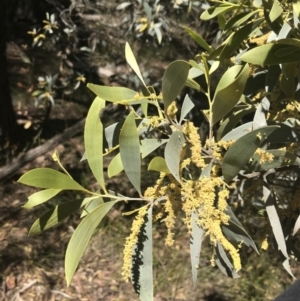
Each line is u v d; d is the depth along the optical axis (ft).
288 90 1.63
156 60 7.09
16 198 5.97
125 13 5.71
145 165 5.96
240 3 1.80
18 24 7.93
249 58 1.39
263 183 1.73
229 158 1.36
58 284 5.04
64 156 6.45
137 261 1.40
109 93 1.41
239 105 1.76
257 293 5.09
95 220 1.31
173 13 5.34
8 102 6.15
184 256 5.43
